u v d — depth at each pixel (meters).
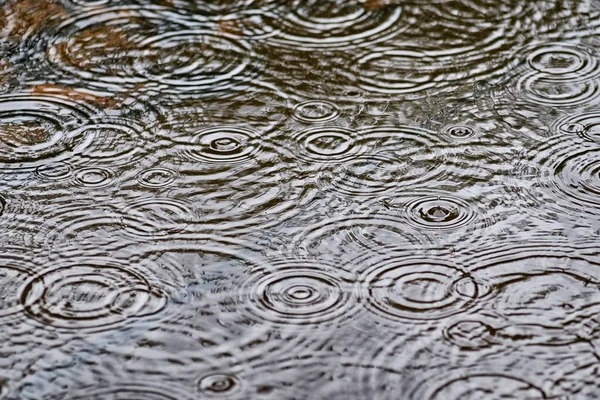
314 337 2.22
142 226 2.59
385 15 3.66
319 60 3.40
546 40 3.50
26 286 2.38
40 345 2.20
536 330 2.24
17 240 2.54
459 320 2.27
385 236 2.55
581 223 2.60
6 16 3.62
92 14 3.65
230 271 2.43
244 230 2.58
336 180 2.79
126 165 2.86
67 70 3.35
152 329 2.24
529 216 2.63
